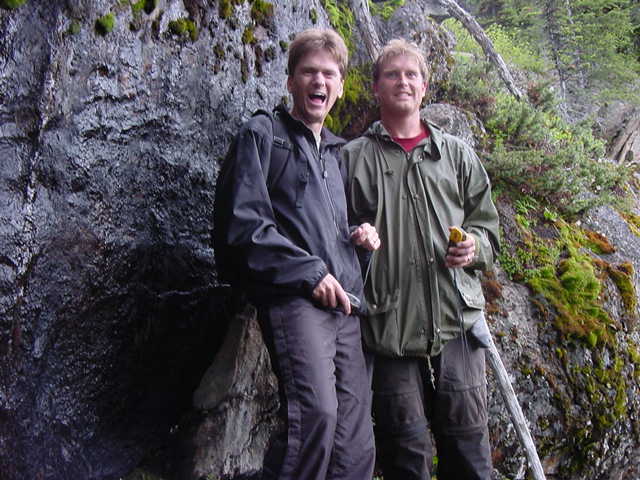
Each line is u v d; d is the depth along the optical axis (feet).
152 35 8.50
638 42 32.83
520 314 12.60
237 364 9.43
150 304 8.84
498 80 18.78
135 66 8.29
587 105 28.35
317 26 11.89
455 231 7.97
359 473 6.97
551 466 11.99
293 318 6.81
